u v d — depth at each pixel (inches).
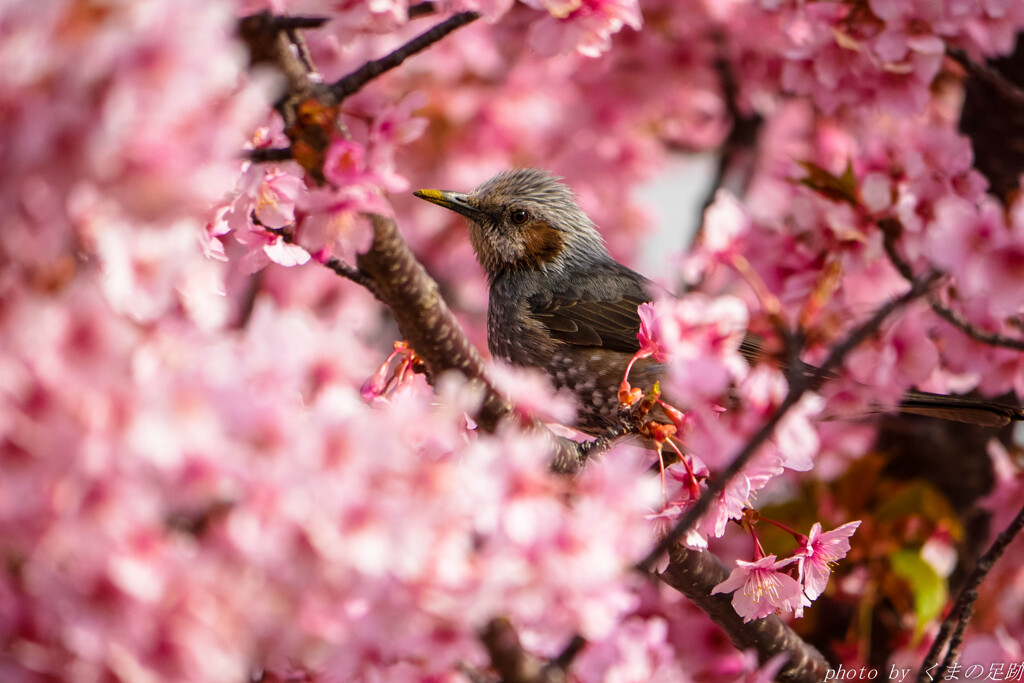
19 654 34.7
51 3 28.3
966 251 59.7
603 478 43.0
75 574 33.2
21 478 31.3
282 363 36.9
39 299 32.0
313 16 44.8
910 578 82.8
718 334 51.9
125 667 34.2
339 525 36.3
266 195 49.4
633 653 58.0
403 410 40.5
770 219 84.4
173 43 28.1
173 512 35.8
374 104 58.7
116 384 32.0
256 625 37.4
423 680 47.3
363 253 48.2
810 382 51.4
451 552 40.2
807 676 72.4
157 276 32.5
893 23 76.5
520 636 54.5
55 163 28.8
